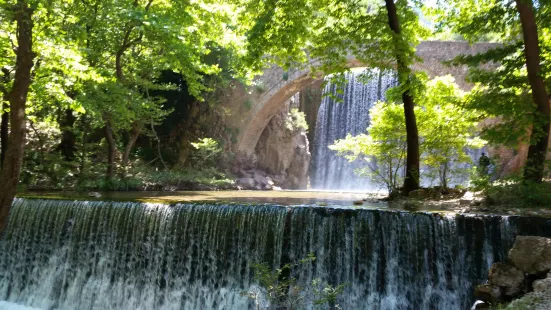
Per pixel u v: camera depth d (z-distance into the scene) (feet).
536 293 19.61
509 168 57.16
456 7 47.32
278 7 44.01
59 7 44.04
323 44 43.96
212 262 34.40
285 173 105.91
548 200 31.94
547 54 39.68
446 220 28.99
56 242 39.17
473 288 27.84
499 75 39.29
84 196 47.14
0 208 29.60
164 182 70.38
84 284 37.68
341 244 31.32
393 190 44.65
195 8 51.47
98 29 53.26
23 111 30.60
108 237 37.76
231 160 90.48
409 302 29.30
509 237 27.48
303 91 122.11
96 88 51.39
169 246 35.81
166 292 35.32
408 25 46.78
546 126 36.14
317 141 117.80
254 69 46.29
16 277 39.88
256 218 33.58
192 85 58.39
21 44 30.94
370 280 30.42
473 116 43.47
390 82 100.83
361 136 48.67
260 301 31.17
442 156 45.98
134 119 63.52
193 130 85.71
